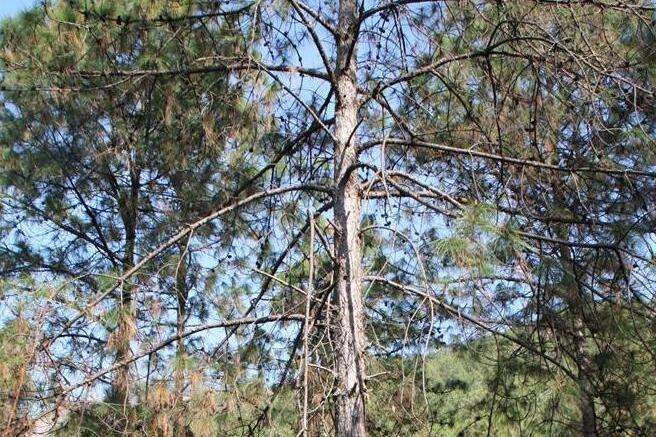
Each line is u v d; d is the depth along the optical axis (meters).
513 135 7.02
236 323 6.91
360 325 6.64
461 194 7.36
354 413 6.34
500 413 8.34
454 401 11.29
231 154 8.01
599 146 6.83
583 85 6.43
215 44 7.21
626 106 6.57
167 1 7.14
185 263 8.63
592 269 6.37
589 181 6.82
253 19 6.84
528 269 5.68
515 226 5.66
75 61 7.33
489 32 7.05
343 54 7.56
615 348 6.65
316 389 6.87
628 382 6.65
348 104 7.37
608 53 6.57
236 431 7.27
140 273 7.19
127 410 7.03
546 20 6.60
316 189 7.22
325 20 7.59
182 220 8.91
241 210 8.04
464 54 6.89
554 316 6.23
